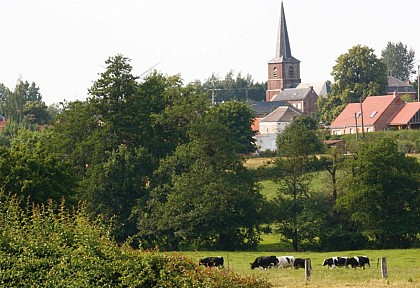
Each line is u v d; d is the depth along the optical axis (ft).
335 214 529.04
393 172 513.45
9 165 444.55
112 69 611.06
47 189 445.37
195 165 536.01
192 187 522.06
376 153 515.50
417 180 513.04
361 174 516.32
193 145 546.26
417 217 510.17
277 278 276.62
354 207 511.81
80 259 173.58
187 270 167.63
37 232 186.29
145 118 605.73
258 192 541.34
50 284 174.29
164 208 519.19
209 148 544.21
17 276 176.86
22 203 428.15
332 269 334.44
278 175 543.80
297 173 542.16
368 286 238.48
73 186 469.98
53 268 175.63
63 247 179.11
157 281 167.02
